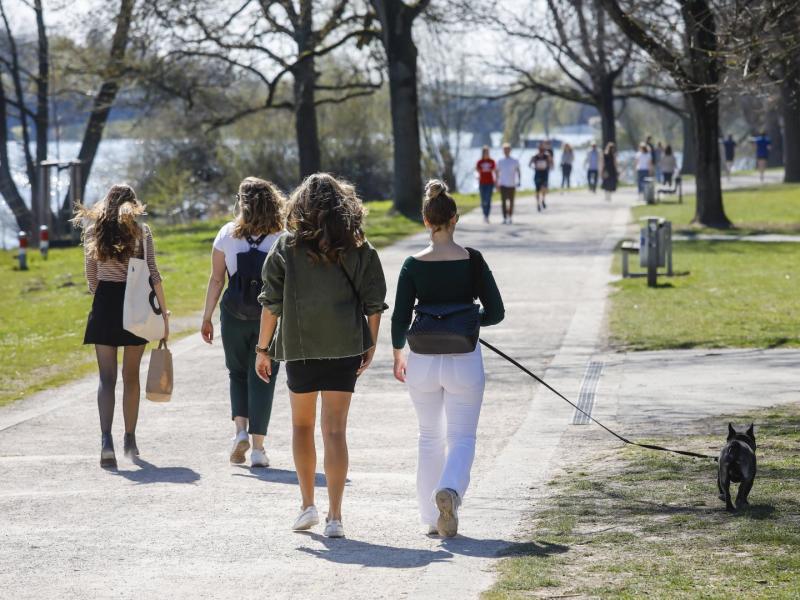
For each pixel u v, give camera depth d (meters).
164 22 80.44
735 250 54.38
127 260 19.67
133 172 132.62
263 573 12.34
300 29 87.69
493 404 24.05
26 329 39.78
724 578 11.08
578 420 21.67
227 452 20.58
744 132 185.00
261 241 19.03
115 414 24.53
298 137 96.88
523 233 66.25
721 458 14.06
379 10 83.12
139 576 12.33
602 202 93.69
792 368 26.11
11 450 21.06
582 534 13.37
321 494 16.80
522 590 10.95
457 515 14.05
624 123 169.38
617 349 30.33
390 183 140.12
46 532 14.57
